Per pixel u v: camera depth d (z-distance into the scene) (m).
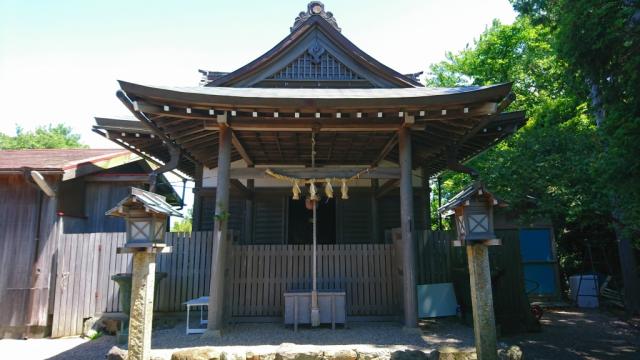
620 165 4.70
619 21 4.47
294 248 6.49
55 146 31.69
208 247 6.87
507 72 14.87
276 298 6.30
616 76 5.00
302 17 8.33
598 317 8.31
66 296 7.05
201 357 4.35
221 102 5.26
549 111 11.10
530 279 10.12
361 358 4.38
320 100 5.25
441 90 6.51
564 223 10.26
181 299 6.70
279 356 4.38
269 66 8.12
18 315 6.95
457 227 4.28
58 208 7.45
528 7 7.93
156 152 8.55
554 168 6.19
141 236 3.86
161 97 5.12
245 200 9.73
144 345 3.78
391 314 6.34
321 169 6.05
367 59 8.09
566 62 5.61
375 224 9.51
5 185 7.40
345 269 6.47
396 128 6.02
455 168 7.25
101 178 8.36
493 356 3.80
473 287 3.97
